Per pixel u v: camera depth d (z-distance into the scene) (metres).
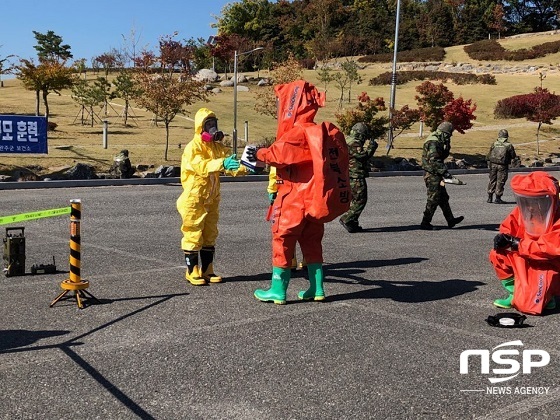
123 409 4.41
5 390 4.70
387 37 86.56
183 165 7.87
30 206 14.84
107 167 22.69
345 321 6.49
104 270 8.69
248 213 14.87
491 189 18.44
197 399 4.59
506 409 4.53
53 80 30.66
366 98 30.39
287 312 6.79
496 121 44.25
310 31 86.62
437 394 4.75
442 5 91.62
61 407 4.43
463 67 67.94
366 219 14.53
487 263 9.70
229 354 5.48
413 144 34.34
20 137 20.11
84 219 13.29
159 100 25.05
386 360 5.41
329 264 9.48
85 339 5.83
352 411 4.44
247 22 87.44
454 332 6.20
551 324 6.49
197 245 7.88
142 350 5.55
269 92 35.88
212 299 7.26
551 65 66.12
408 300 7.38
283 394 4.70
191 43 76.38
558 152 35.03
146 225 12.76
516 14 98.88
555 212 6.61
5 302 7.02
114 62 62.28
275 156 6.75
